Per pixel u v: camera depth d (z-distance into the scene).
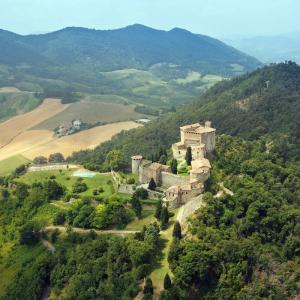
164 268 154.38
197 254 148.50
